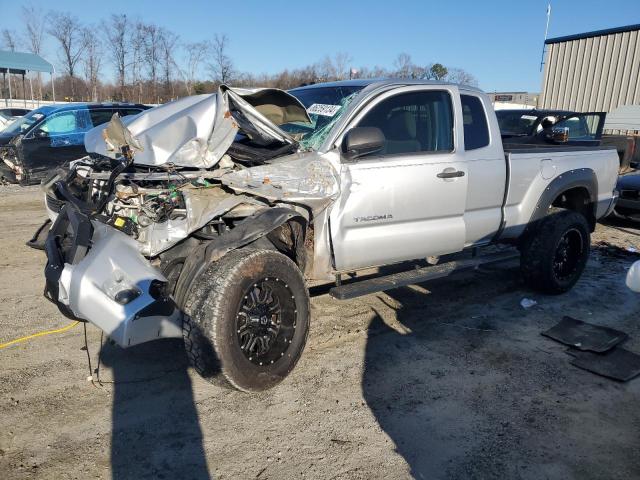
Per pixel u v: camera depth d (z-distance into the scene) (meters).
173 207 3.42
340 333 4.58
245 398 3.59
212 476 2.85
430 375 3.93
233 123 3.71
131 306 3.11
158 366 3.96
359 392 3.68
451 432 3.26
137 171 3.63
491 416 3.43
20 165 11.45
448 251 4.77
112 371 3.88
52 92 35.16
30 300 5.19
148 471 2.88
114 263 3.21
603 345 4.35
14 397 3.52
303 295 3.71
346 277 5.42
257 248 3.56
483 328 4.76
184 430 3.23
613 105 17.70
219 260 3.41
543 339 4.55
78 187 3.96
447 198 4.54
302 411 3.45
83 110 12.12
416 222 4.46
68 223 3.78
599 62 17.91
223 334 3.26
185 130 3.69
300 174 3.77
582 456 3.06
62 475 2.83
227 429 3.25
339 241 4.06
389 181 4.20
